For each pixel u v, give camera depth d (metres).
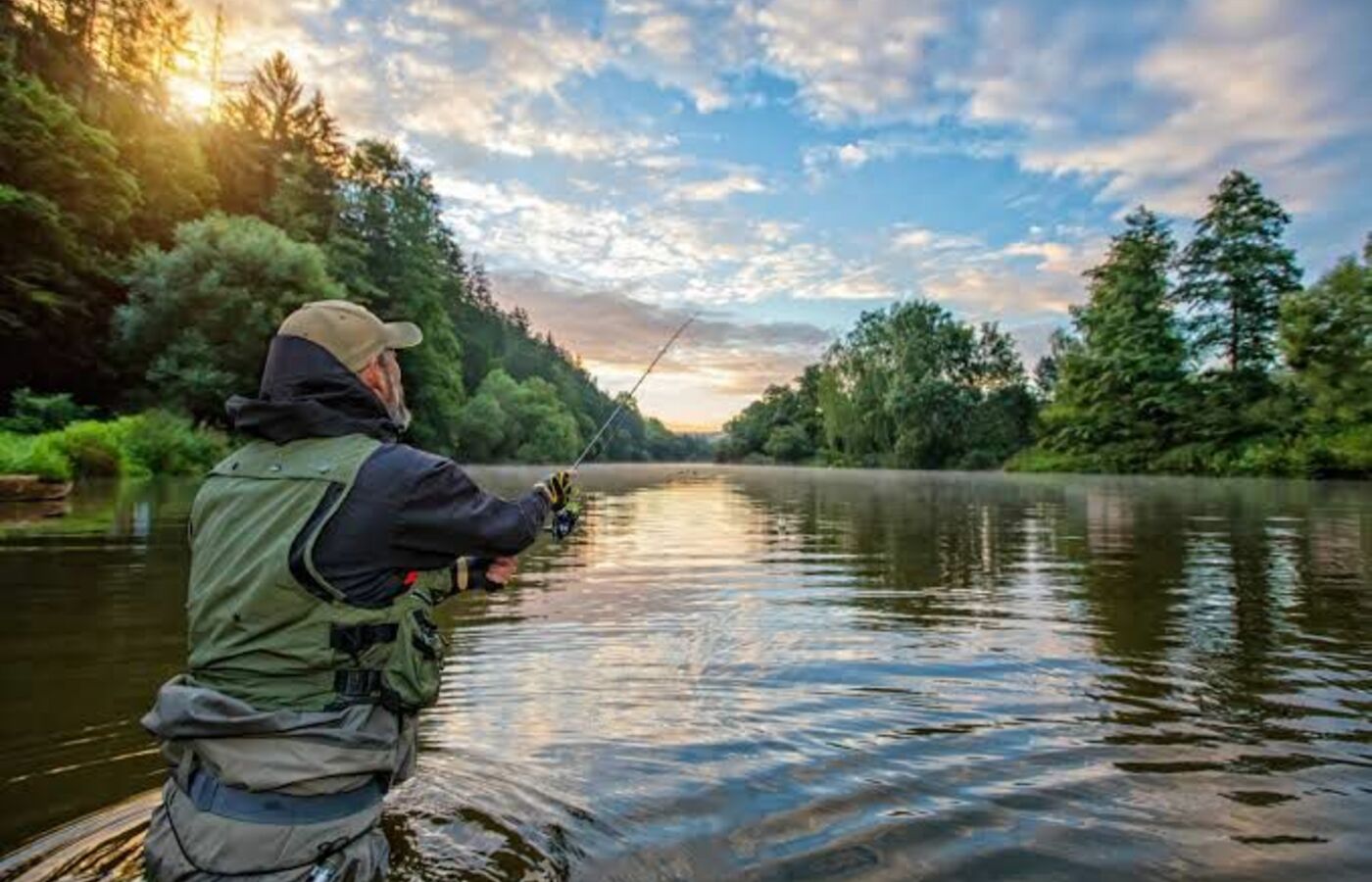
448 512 1.60
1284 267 34.28
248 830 1.39
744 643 3.62
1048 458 40.72
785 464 75.44
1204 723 2.54
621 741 2.37
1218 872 1.63
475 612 4.31
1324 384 27.41
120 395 24.41
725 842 1.75
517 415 59.22
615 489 19.97
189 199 32.94
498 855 1.67
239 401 1.65
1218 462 31.67
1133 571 5.78
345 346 1.73
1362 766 2.20
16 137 23.78
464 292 72.88
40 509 9.76
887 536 8.40
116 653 3.40
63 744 2.37
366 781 1.55
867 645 3.59
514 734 2.42
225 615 1.49
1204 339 35.41
